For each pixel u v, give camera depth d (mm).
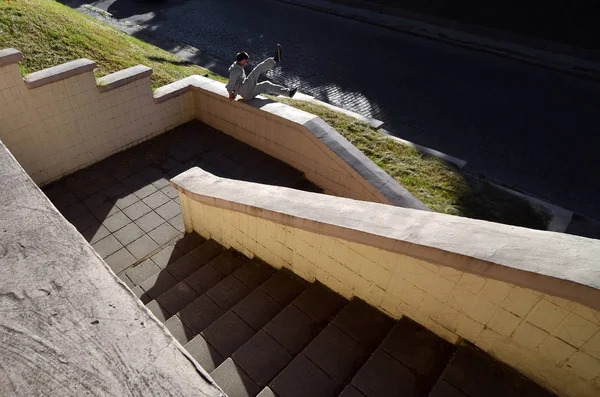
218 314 4113
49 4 9812
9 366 1331
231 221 4734
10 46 7062
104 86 6398
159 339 1426
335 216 3377
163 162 7176
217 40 16297
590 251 2176
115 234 5824
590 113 12031
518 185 9383
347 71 14195
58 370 1330
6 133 5633
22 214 1808
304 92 12938
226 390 3078
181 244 5648
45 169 6301
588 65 14055
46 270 1603
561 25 15531
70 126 6289
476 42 15961
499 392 2592
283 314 3635
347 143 6457
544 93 12992
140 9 18859
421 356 2953
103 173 6801
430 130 11172
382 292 3279
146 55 9727
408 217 3062
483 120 11578
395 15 18109
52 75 5715
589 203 8938
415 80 13648
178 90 7605
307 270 4008
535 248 2305
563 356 2340
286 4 20250
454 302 2756
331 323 3367
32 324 1438
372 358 2953
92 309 1490
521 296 2342
